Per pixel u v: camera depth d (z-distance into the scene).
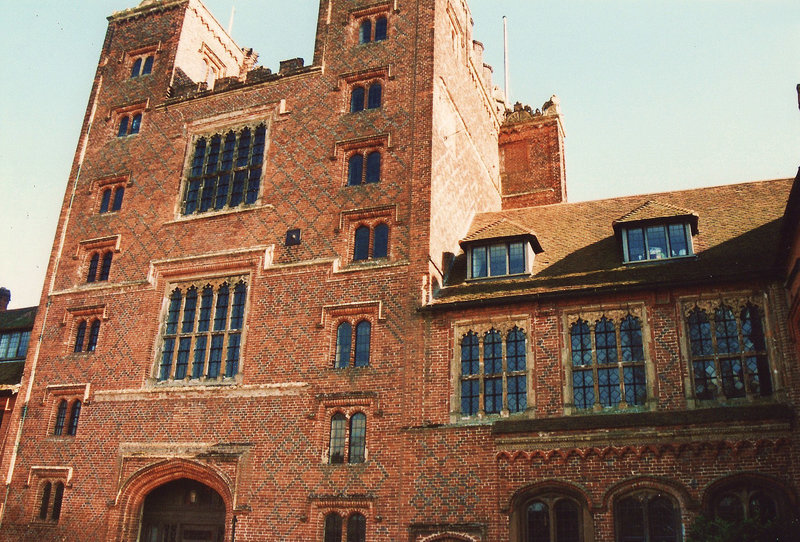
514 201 34.81
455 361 22.47
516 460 20.41
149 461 24.89
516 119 36.25
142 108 32.22
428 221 24.77
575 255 24.36
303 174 27.50
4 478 27.08
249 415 24.23
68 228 31.20
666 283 20.88
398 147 26.55
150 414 25.69
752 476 18.23
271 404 24.09
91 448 26.16
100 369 27.41
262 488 23.06
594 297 21.70
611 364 20.92
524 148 35.72
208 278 27.27
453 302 22.89
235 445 23.98
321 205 26.66
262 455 23.50
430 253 24.34
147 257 28.72
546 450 20.12
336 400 23.22
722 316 20.44
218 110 30.44
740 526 16.80
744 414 18.70
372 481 21.83
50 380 28.22
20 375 31.00
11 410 29.30
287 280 25.81
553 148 35.12
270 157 28.39
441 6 29.36
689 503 18.42
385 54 28.50
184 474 24.47
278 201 27.42
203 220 28.34
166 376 26.44
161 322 27.22
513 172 35.44
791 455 18.12
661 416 19.50
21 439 27.62
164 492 25.48
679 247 22.61
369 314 24.17
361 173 26.84
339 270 25.14
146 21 34.69
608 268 22.91
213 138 30.16
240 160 29.16
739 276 20.20
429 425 21.83
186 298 27.39
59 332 29.00
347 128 27.67
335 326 24.55
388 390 22.78
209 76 35.28
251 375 24.86
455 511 20.55
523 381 21.62
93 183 31.53
